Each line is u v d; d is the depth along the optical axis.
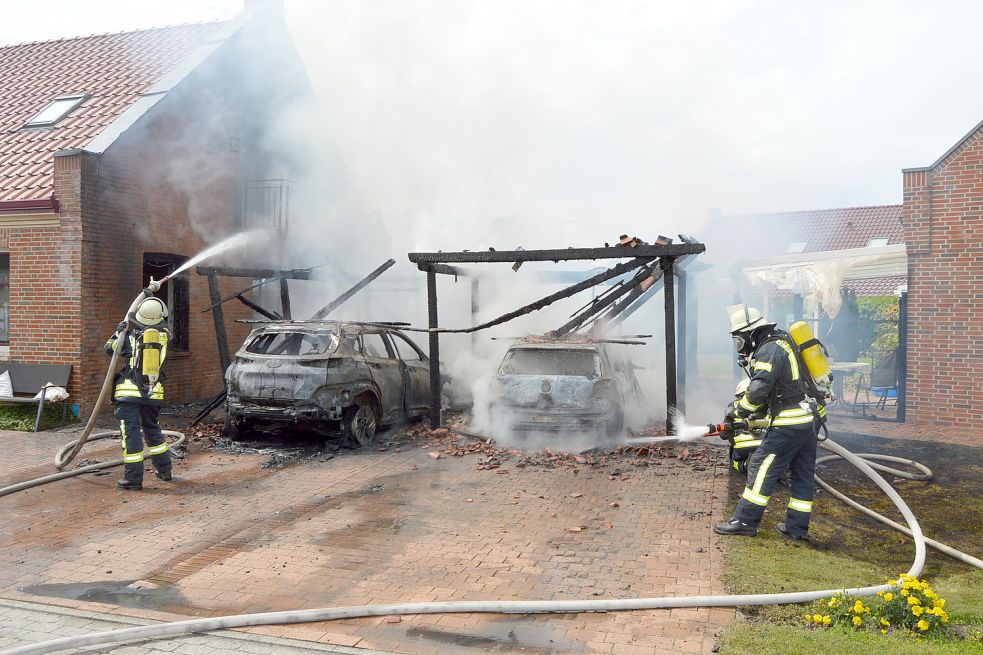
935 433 10.09
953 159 10.40
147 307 7.01
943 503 6.55
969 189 10.30
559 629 3.84
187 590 4.43
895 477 7.53
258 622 3.88
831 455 8.12
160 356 6.88
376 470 7.60
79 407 10.23
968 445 9.18
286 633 3.80
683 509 6.12
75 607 4.16
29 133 12.05
